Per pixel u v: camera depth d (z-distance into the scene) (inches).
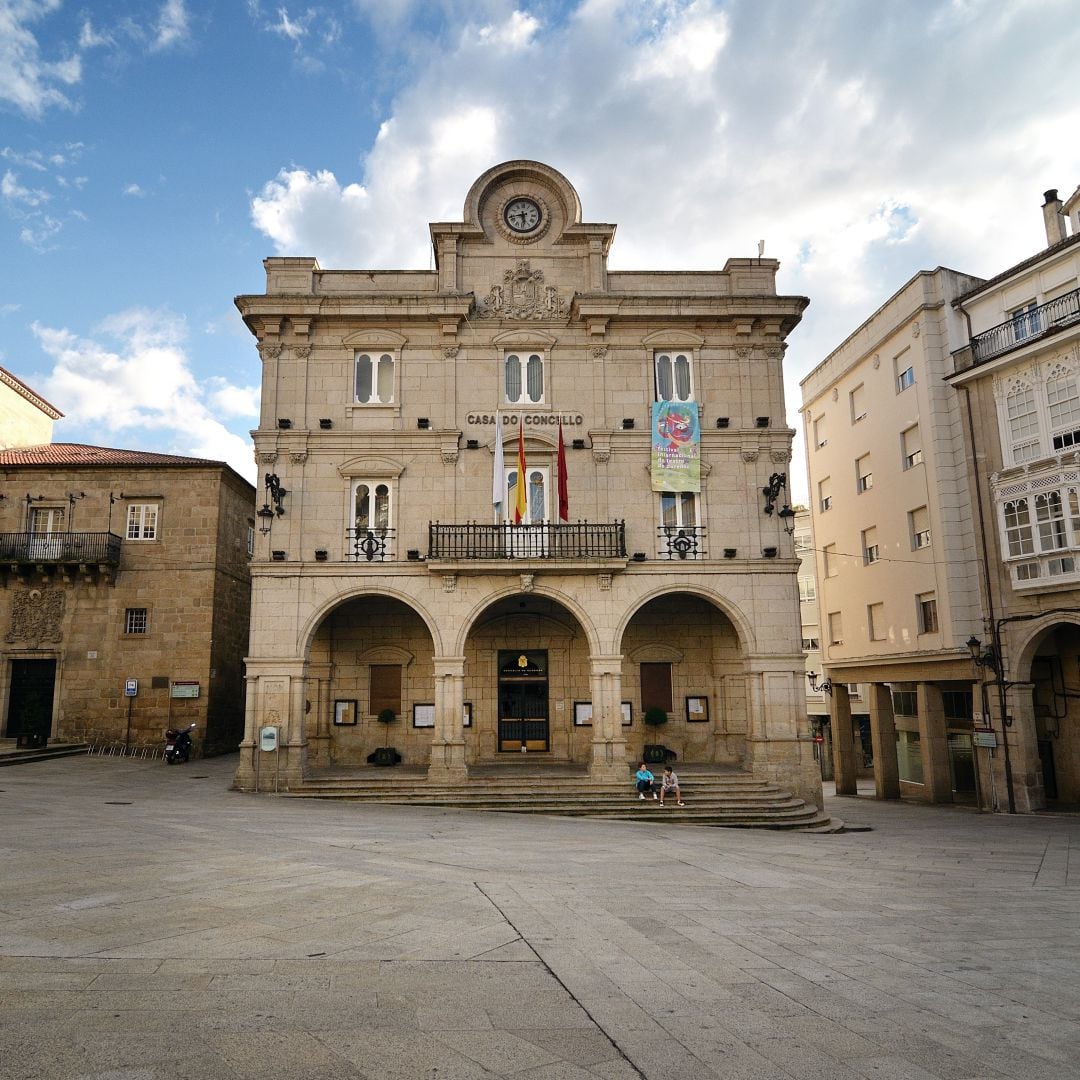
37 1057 186.1
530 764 932.0
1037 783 927.7
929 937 333.7
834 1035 217.2
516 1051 199.9
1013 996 254.2
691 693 962.7
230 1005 222.7
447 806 783.7
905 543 1139.3
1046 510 919.7
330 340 919.7
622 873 464.4
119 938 284.0
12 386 1334.9
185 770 992.9
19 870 395.5
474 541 876.0
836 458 1354.6
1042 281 962.7
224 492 1195.9
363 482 901.2
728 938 319.0
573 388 925.8
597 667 858.8
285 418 897.5
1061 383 915.4
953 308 1071.0
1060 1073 195.6
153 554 1156.5
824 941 319.9
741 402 928.3
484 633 960.9
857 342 1275.8
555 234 952.9
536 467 915.4
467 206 940.6
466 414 914.1
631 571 879.1
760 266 949.2
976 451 1011.9
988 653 979.9
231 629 1215.6
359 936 296.8
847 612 1310.3
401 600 866.8
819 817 799.7
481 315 932.6
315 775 852.6
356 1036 205.0
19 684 1143.0
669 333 935.7
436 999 234.4
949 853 622.5
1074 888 478.9
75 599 1145.4
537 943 297.1
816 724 1833.2
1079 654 977.5
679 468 899.4
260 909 331.9
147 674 1128.8
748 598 884.0
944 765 1107.3
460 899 362.9
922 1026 225.6
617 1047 205.3
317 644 946.7
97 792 784.3
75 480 1175.0
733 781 835.4
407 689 951.0
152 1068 181.9
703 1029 219.3
